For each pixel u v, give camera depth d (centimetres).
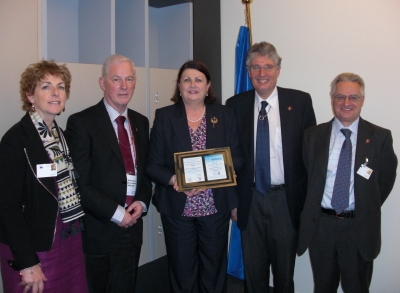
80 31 267
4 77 202
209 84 214
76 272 185
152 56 326
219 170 205
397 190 252
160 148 214
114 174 193
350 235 197
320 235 203
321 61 276
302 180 225
